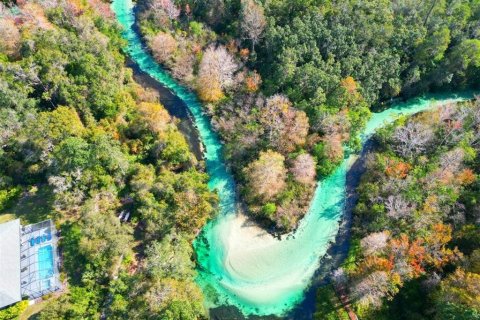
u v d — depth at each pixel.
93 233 69.69
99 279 68.12
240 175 87.88
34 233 71.00
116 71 98.50
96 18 110.06
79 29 101.50
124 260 72.00
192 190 78.56
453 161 78.81
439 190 75.56
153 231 75.19
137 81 109.38
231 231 80.81
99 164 78.06
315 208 85.38
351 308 69.88
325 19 100.50
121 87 97.38
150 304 61.09
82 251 69.06
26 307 64.62
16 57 92.38
